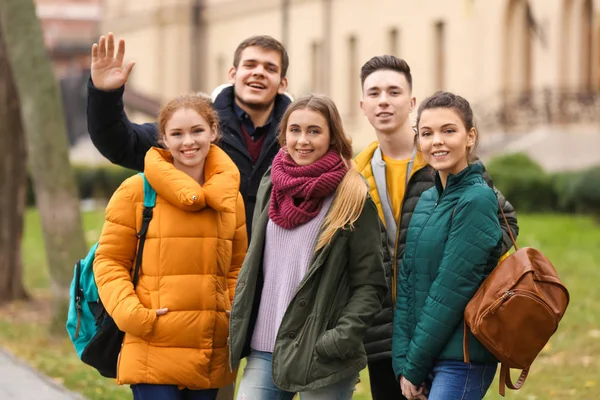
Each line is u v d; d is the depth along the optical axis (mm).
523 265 4805
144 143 6133
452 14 33094
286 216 5090
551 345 10141
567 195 22484
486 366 4918
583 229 19891
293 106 5129
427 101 5070
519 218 22406
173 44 51094
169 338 5145
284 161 5156
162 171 5176
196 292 5184
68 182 11344
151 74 52656
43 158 11250
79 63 66062
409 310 5055
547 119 28859
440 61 34094
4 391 8531
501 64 31094
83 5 75125
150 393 5203
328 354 4945
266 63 6070
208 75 50031
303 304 5016
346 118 38562
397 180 5680
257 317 5180
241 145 6027
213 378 5266
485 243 4824
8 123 13641
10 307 13523
